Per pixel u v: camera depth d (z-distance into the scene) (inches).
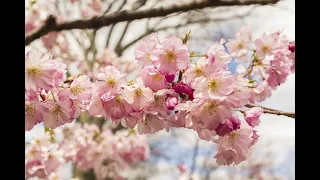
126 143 64.7
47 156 42.7
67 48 68.3
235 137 23.3
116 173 76.4
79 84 22.8
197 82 21.2
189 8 30.2
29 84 21.7
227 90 21.0
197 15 72.1
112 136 64.6
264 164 89.4
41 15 48.2
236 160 24.1
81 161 62.8
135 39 82.4
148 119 22.8
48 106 22.3
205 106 21.4
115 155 66.2
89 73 69.7
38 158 42.2
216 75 21.4
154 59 22.0
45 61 22.0
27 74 21.7
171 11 29.9
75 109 23.2
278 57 33.7
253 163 89.7
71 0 66.6
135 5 58.6
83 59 70.1
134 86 22.2
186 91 21.9
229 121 21.5
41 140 41.9
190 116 21.8
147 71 22.1
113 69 22.6
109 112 22.5
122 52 83.4
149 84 22.1
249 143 23.2
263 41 33.8
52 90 22.5
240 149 23.3
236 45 37.9
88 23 29.1
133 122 22.7
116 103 22.5
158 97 22.3
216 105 21.3
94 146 62.7
